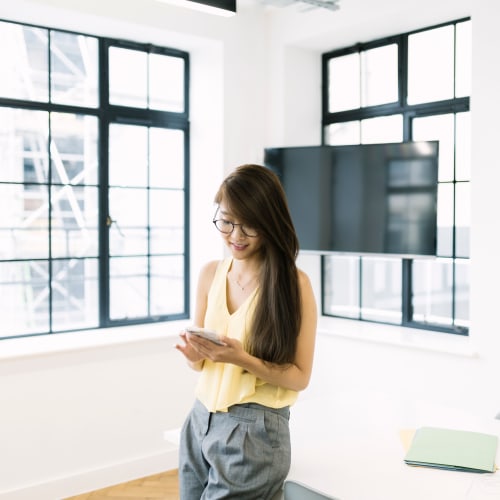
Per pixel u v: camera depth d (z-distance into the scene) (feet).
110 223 14.55
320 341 14.69
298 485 4.85
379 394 8.87
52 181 13.80
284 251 5.72
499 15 11.23
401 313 14.90
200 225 15.58
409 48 14.39
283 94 15.39
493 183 11.39
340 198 14.38
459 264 13.70
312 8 14.12
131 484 13.12
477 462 6.12
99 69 14.24
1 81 13.10
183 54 15.53
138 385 13.46
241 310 5.92
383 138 15.12
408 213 13.42
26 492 11.94
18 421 11.89
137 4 13.24
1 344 12.63
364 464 6.25
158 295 15.55
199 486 6.01
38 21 13.07
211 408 5.86
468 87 13.30
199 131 15.49
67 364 12.45
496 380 11.47
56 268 13.99
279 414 5.84
